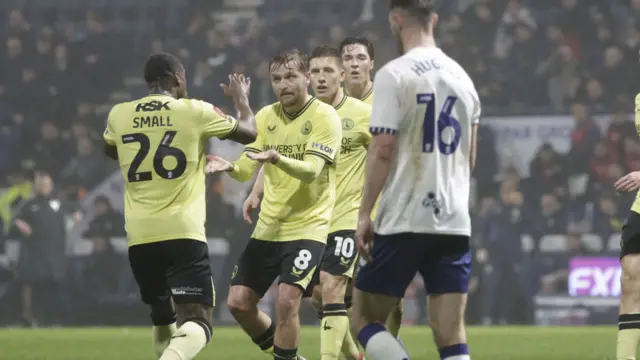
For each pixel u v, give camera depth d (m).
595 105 69.81
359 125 27.62
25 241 60.19
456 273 18.17
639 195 23.67
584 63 75.75
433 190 17.84
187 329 21.83
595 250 61.16
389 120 17.58
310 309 59.31
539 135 65.88
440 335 18.27
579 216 62.28
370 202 17.62
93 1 82.88
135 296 61.31
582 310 60.06
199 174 22.62
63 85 77.06
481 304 60.06
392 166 18.00
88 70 77.69
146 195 22.27
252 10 82.19
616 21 78.19
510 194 62.81
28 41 78.88
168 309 23.89
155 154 22.20
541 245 61.56
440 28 78.62
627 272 23.52
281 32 78.25
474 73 75.56
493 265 60.06
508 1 79.69
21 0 83.19
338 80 28.16
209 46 77.81
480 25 78.19
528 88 73.69
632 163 64.94
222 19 82.19
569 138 65.88
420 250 18.00
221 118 22.67
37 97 75.94
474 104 18.28
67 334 50.66
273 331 25.89
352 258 26.75
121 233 62.34
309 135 25.31
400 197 17.94
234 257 60.91
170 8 82.06
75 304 61.34
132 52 79.25
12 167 70.69
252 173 25.97
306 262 24.72
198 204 22.48
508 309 59.94
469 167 18.48
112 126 22.70
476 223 61.03
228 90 23.45
